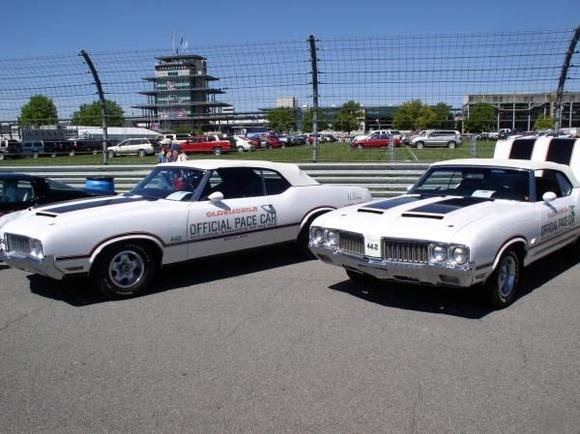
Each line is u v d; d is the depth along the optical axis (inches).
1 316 207.0
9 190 313.0
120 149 1561.3
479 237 188.1
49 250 208.2
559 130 416.2
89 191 367.9
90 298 228.5
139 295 231.3
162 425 126.9
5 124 555.5
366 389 143.3
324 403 136.2
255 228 268.7
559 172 259.6
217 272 270.8
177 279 258.1
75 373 155.6
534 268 269.9
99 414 132.3
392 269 197.8
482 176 247.3
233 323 195.5
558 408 132.5
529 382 146.3
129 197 259.8
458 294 226.7
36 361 164.4
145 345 175.8
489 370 153.9
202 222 247.3
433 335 181.2
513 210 215.5
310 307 213.0
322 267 279.9
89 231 215.6
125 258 226.7
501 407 133.2
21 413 133.1
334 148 1796.3
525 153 346.6
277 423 127.0
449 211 209.3
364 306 213.3
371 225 206.7
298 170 299.1
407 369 155.2
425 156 1163.9
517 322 193.0
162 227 233.6
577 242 275.0
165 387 146.0
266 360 162.7
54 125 511.2
